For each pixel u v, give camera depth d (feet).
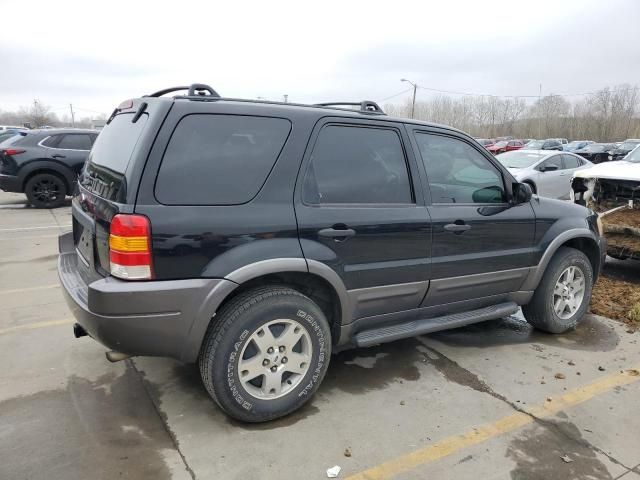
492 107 265.75
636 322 15.25
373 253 10.46
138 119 9.21
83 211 10.35
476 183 12.42
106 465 8.35
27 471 8.14
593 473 8.45
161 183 8.45
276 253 9.18
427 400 10.65
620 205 20.42
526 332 14.58
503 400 10.70
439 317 12.20
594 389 11.21
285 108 9.82
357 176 10.44
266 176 9.34
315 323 9.80
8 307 15.71
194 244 8.55
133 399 10.42
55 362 11.98
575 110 237.25
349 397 10.73
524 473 8.41
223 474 8.22
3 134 62.28
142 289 8.25
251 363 9.30
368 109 11.62
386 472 8.36
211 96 9.58
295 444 9.04
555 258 13.88
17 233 27.48
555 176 41.34
